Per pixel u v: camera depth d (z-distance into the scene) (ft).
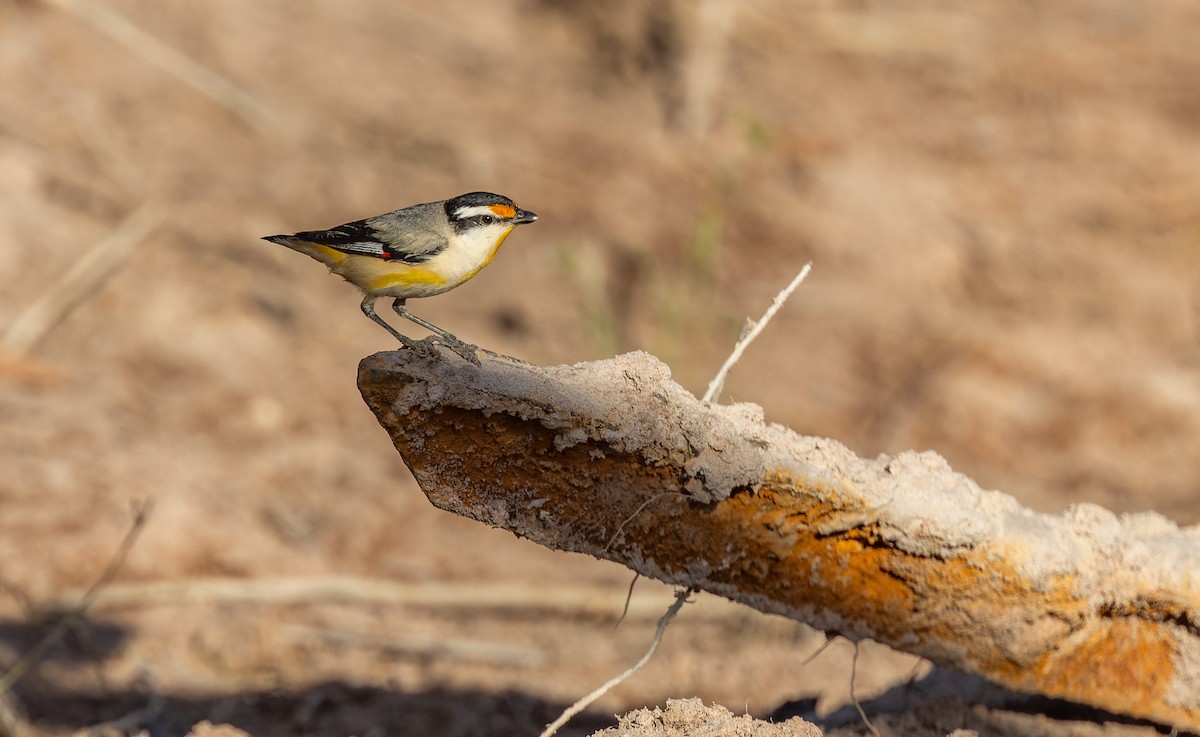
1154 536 22.27
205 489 39.47
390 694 31.58
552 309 51.67
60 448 39.99
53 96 57.31
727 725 20.70
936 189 60.23
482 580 38.45
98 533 36.45
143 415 43.09
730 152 61.93
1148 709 22.21
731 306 52.90
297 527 38.93
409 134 60.90
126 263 49.32
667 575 20.47
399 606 36.58
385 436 44.96
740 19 72.18
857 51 71.46
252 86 61.52
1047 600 21.17
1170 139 65.10
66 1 60.95
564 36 71.36
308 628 34.78
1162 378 50.96
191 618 34.30
